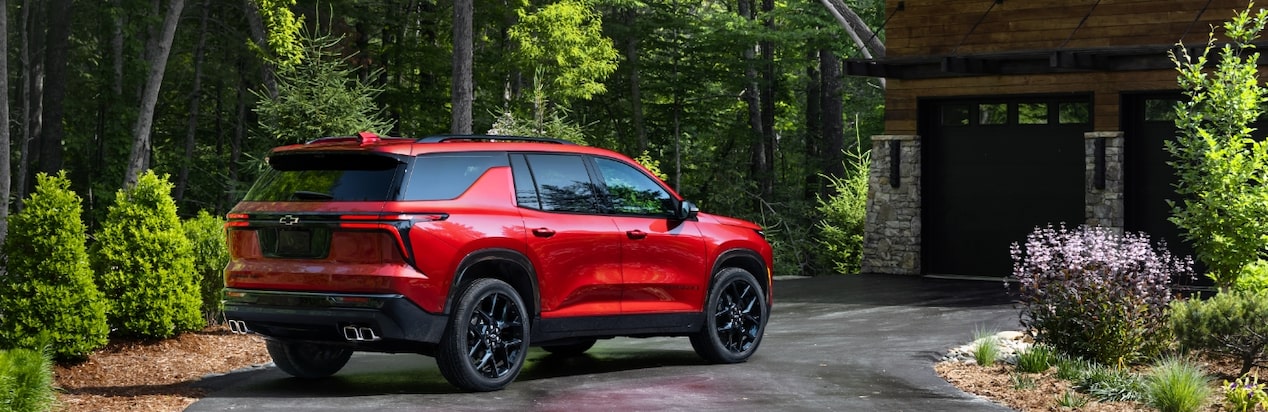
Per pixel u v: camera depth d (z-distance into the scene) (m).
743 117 41.28
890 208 21.56
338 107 20.36
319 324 8.50
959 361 10.52
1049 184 19.89
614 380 9.52
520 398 8.63
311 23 29.94
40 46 34.69
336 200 8.58
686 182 38.28
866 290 18.33
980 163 20.66
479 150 9.06
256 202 8.94
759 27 35.25
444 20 33.34
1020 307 15.07
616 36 36.62
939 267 21.19
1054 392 9.14
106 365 10.84
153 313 11.66
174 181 37.28
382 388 9.25
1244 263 13.70
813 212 36.34
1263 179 13.80
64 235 10.85
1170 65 17.98
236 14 36.31
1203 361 10.58
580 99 36.88
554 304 9.29
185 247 12.03
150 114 25.41
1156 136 18.83
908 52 21.25
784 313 15.41
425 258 8.45
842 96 41.03
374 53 32.19
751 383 9.36
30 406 7.85
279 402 8.45
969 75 20.33
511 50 30.25
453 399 8.59
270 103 20.44
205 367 10.81
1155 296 10.41
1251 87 14.52
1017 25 20.02
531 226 9.13
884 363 10.48
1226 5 17.97
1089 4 19.23
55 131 30.84
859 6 35.19
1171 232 18.73
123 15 34.03
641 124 36.69
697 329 10.36
